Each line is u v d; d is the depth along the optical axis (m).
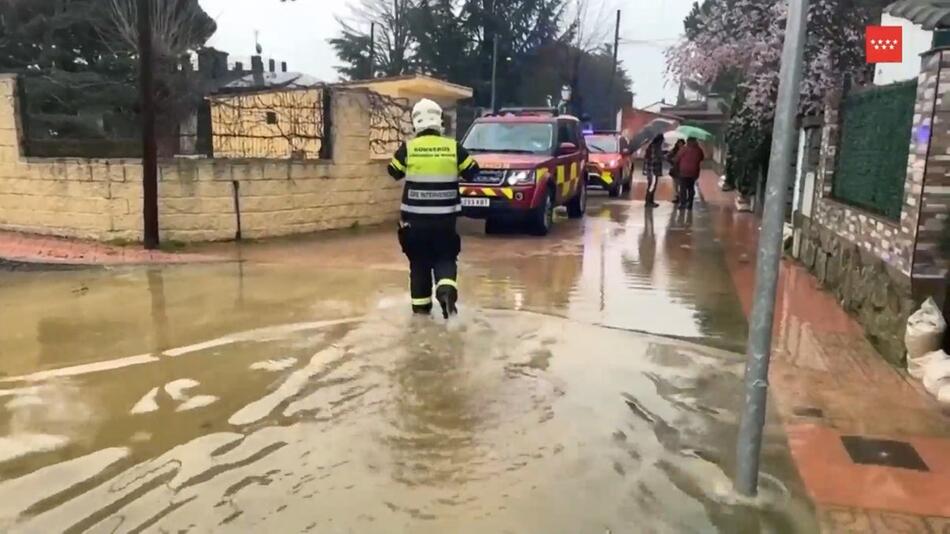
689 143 15.52
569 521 3.10
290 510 3.16
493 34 38.47
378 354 5.23
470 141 12.84
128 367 4.95
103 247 9.52
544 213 11.55
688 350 5.43
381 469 3.54
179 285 7.46
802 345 5.56
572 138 13.66
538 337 5.69
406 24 42.12
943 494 3.34
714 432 4.02
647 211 15.59
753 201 15.36
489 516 3.13
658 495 3.32
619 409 4.32
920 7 6.89
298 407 4.29
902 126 5.58
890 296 5.37
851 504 3.25
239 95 13.45
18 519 3.08
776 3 12.30
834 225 7.36
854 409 4.30
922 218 4.92
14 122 10.27
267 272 8.16
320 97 11.52
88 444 3.79
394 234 11.48
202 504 3.21
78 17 23.80
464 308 6.57
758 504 3.24
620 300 6.95
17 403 4.33
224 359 5.12
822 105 9.01
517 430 4.00
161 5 23.61
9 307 6.54
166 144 15.06
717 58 13.22
